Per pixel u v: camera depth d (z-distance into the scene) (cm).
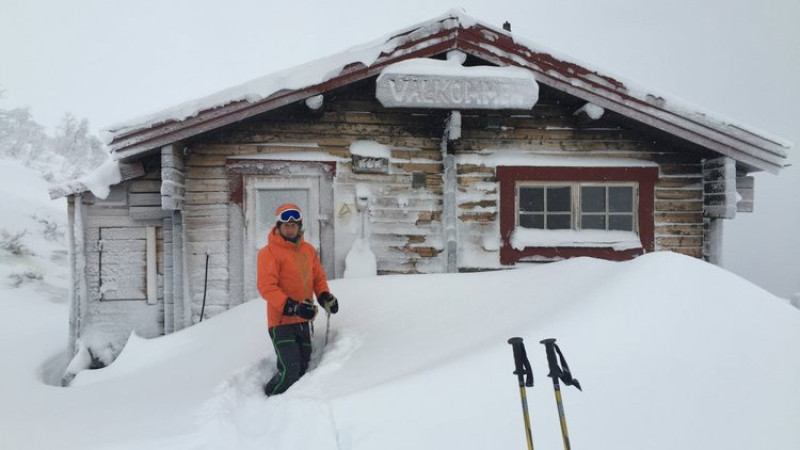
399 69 559
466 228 651
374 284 494
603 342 277
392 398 260
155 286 606
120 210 603
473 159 655
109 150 534
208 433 283
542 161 659
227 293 611
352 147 636
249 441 273
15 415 343
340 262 629
